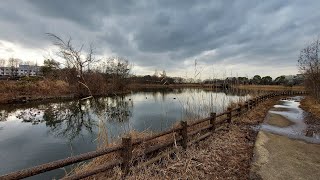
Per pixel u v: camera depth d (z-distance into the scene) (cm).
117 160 391
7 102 2380
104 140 520
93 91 2758
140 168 416
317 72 2156
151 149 468
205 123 791
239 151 579
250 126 973
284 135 816
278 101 2727
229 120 900
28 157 871
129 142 399
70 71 1062
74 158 313
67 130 1352
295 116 1429
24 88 2983
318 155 562
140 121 1340
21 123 1538
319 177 418
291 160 515
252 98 1623
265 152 573
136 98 3091
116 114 1457
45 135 1230
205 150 560
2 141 1099
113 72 3606
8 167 773
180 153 520
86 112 2005
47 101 2659
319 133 903
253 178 411
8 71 8519
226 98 1282
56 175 655
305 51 2306
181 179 402
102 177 400
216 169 455
